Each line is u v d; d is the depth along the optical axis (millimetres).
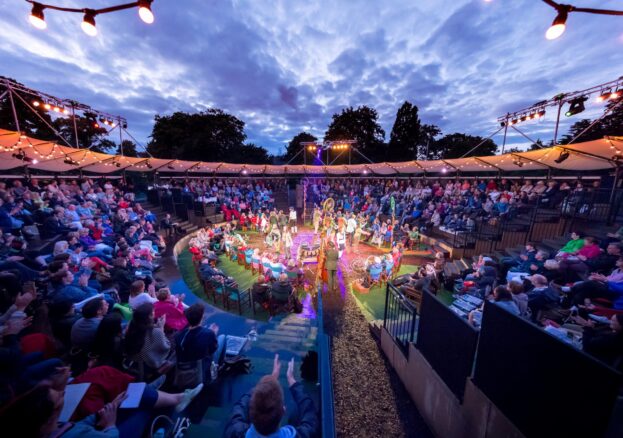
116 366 3574
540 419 2646
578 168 12922
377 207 22250
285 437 2023
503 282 8789
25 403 1704
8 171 15789
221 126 38312
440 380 4184
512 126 13547
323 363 4043
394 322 6223
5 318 3852
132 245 11289
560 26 3439
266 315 8367
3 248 7387
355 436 4281
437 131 53594
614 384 2035
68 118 27031
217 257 13805
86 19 3875
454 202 16859
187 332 3533
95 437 2162
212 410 3322
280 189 33719
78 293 5375
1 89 11250
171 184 23922
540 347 2631
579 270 6805
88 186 14898
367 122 43594
